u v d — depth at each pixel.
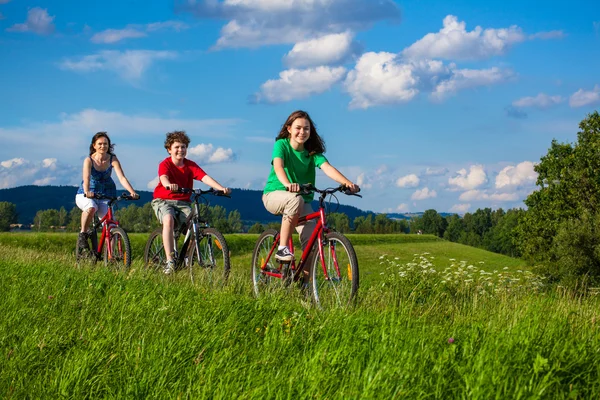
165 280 7.02
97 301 5.42
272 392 2.81
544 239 44.34
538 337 3.38
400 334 3.62
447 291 7.96
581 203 43.91
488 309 5.24
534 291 7.04
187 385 3.08
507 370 2.81
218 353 3.53
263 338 4.07
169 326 4.27
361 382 2.82
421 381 2.78
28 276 7.14
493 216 191.38
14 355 3.60
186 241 7.64
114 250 8.77
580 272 34.38
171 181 8.04
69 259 10.16
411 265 8.80
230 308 4.88
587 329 3.88
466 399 2.61
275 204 6.20
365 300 5.20
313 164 6.48
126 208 137.75
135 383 3.06
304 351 3.51
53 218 175.12
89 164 9.01
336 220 88.50
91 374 3.28
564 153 47.91
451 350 3.16
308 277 6.10
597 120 47.44
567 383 2.78
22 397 3.05
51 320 4.52
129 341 3.84
